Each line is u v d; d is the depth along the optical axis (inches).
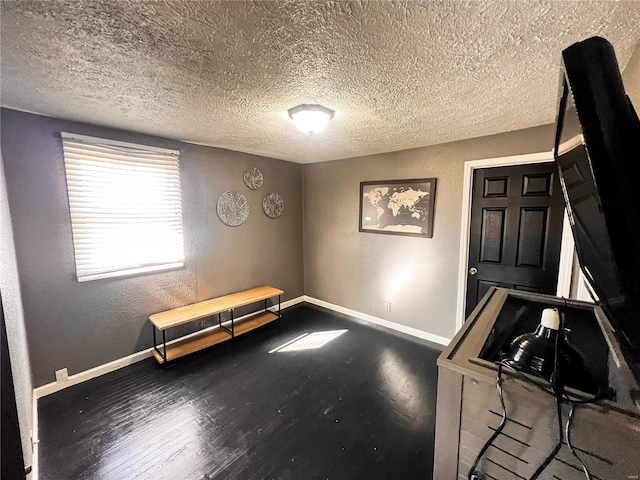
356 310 149.5
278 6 36.7
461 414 30.9
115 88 61.9
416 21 39.6
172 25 40.4
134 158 99.7
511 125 88.5
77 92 64.3
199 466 62.4
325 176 155.8
